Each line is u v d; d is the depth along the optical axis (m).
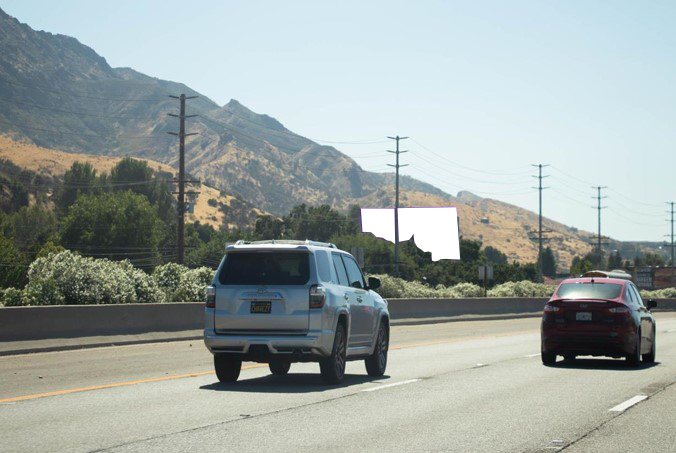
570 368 23.00
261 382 18.67
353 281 19.98
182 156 72.81
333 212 194.75
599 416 13.98
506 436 11.95
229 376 18.42
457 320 55.97
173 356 24.58
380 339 20.80
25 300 30.09
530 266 169.00
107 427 12.20
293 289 17.64
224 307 17.86
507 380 19.58
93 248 144.88
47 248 118.25
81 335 27.30
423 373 21.19
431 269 137.75
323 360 17.94
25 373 19.77
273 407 14.50
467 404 15.29
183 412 13.77
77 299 32.12
